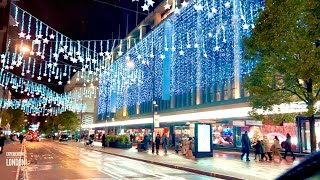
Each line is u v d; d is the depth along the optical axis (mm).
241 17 28984
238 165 19078
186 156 26547
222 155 27016
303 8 12414
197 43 39344
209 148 25203
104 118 80688
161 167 19391
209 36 35688
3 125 72500
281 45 12719
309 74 12227
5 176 14031
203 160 22578
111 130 73188
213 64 37156
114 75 74875
